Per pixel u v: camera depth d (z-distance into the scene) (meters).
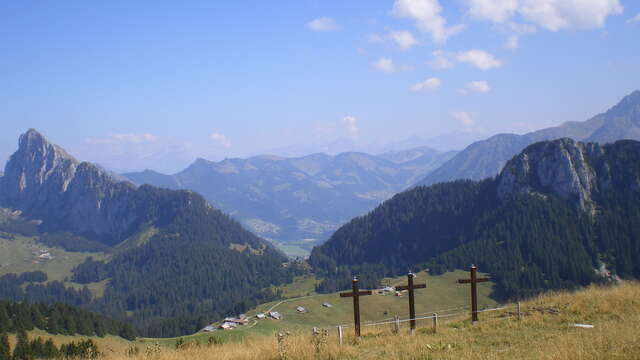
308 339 23.50
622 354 16.77
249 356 21.78
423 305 193.62
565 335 20.84
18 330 126.44
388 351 20.75
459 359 18.53
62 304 154.88
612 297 28.23
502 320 25.98
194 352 24.97
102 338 146.00
